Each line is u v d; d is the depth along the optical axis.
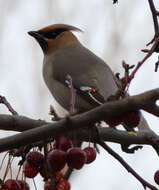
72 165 7.07
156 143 9.03
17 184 7.63
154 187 7.78
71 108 6.93
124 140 9.64
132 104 6.64
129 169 7.92
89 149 7.79
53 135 7.01
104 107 6.69
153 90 6.59
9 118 8.55
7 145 7.08
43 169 7.69
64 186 7.40
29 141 7.08
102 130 9.53
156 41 6.74
